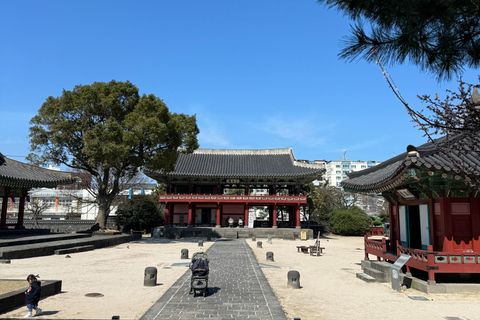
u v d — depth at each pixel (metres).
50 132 36.16
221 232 50.16
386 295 13.47
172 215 56.69
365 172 22.72
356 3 5.17
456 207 14.50
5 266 18.83
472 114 5.55
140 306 11.23
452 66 5.60
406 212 18.33
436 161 12.20
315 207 65.94
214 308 10.52
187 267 20.50
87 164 38.56
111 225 59.00
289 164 57.81
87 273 17.69
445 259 13.68
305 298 12.91
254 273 17.38
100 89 35.91
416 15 4.99
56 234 35.59
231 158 60.66
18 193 36.84
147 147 38.12
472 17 5.16
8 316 9.66
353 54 5.49
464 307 11.55
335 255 29.67
